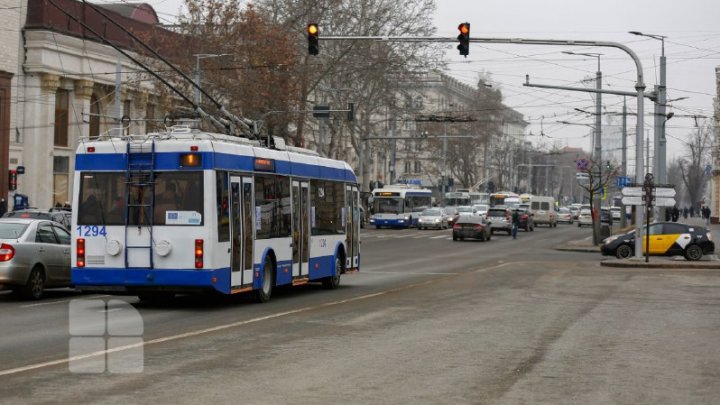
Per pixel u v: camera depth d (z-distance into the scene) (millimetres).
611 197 128375
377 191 86125
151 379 11742
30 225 23000
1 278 21922
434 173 127250
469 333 16875
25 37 56094
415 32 72375
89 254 20516
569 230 91375
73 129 59406
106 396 10609
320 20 66750
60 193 59062
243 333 16500
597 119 59781
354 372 12547
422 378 12180
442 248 56469
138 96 61656
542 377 12430
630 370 13148
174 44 56250
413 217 87250
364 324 18047
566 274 34250
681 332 17625
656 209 55500
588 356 14391
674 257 44094
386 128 99188
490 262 43906
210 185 20141
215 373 12273
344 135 90625
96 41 59469
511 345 15414
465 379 12156
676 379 12492
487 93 124938
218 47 55562
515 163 147000
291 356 13844
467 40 31438
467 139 120500
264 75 56062
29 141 56375
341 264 28188
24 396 10547
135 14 70125
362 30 70375
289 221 24141
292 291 26641
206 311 20547
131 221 20375
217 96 57094
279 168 23594
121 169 20516
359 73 72875
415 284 29859
